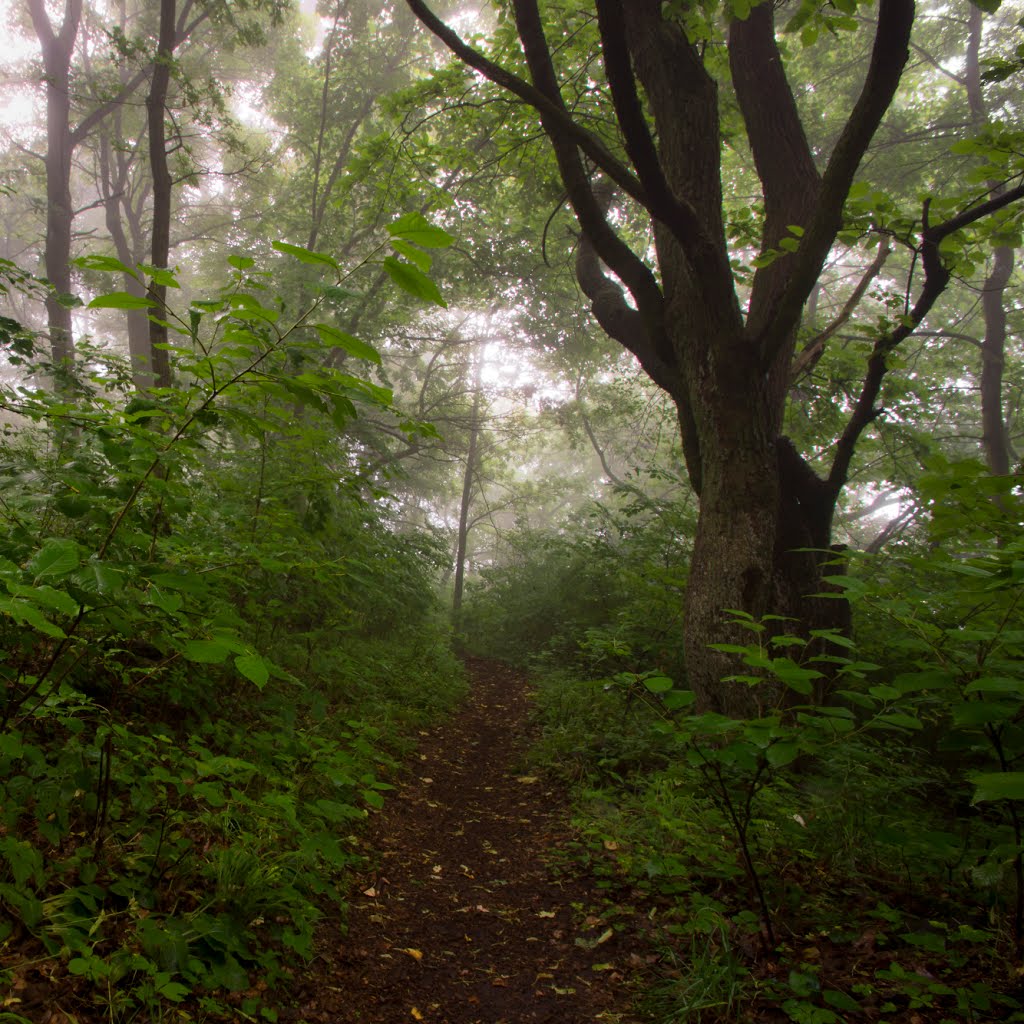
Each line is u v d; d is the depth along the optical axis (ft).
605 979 9.93
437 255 54.54
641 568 32.55
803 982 8.65
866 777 13.29
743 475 18.48
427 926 11.37
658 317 21.76
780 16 48.19
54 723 10.78
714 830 12.72
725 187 57.41
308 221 57.93
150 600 5.90
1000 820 12.72
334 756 13.23
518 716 27.17
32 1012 6.62
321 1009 8.61
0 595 4.99
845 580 9.35
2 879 7.72
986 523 8.99
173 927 8.20
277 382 6.88
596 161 18.13
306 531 15.65
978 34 54.65
